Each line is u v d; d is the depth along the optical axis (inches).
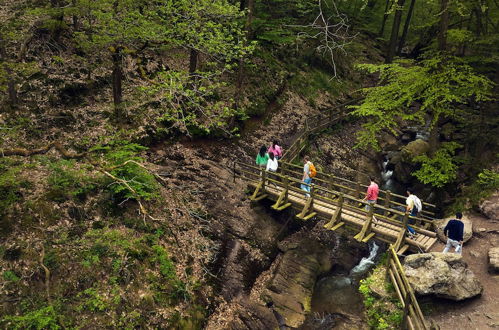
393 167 735.1
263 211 546.0
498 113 593.9
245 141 658.8
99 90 562.3
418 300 354.3
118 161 438.3
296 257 500.4
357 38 1048.2
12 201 357.4
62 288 323.6
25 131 450.0
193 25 446.3
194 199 505.4
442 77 526.9
